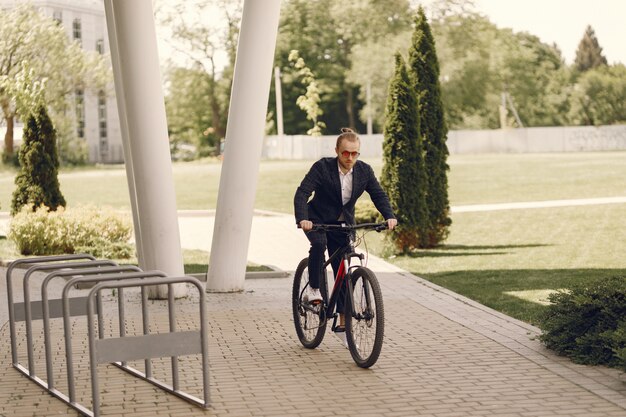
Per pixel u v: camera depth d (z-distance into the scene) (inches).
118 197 1595.7
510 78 3036.4
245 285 542.3
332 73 2849.4
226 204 503.5
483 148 2854.3
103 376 313.4
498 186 1487.5
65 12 2677.2
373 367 315.3
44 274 633.6
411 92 731.4
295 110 2920.8
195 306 463.5
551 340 331.3
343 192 326.6
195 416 258.8
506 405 262.8
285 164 2235.5
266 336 378.9
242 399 276.1
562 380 290.7
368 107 2726.4
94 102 2709.2
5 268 681.0
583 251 712.4
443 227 767.1
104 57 2276.1
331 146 2679.6
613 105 3184.1
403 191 721.6
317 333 341.4
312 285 331.3
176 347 260.1
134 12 458.9
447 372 305.0
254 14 484.4
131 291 519.8
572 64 3435.0
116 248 745.0
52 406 276.5
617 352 291.4
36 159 840.9
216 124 2790.4
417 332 377.7
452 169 1902.1
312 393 281.4
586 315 327.0
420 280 554.9
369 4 2711.6
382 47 2691.9
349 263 323.6
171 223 481.4
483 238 828.0
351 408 263.6
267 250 764.6
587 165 1921.8
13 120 1968.5
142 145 470.3
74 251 758.5
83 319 431.2
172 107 2780.5
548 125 3171.8
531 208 1104.8
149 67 465.7
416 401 269.4
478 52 2847.0
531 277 574.9
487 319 406.9
